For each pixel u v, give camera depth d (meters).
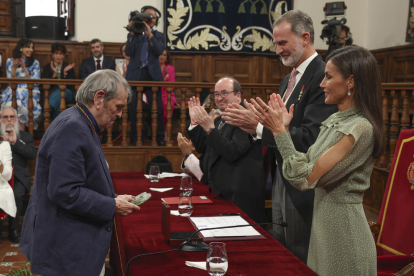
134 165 5.52
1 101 6.15
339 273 1.75
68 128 1.78
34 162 5.38
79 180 1.76
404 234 2.63
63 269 1.78
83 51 7.25
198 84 5.54
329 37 6.62
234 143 2.96
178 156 5.58
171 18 7.56
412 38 7.12
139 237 2.08
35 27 7.15
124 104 1.93
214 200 2.87
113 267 3.16
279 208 2.77
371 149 1.70
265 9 7.85
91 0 7.36
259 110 1.82
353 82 1.71
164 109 5.94
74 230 1.80
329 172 1.71
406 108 4.93
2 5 7.17
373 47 8.21
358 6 8.38
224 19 7.73
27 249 1.91
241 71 7.93
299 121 2.62
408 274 2.13
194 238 1.99
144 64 5.62
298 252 2.55
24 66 6.22
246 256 1.84
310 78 2.61
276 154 2.59
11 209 4.27
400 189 2.74
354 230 1.74
